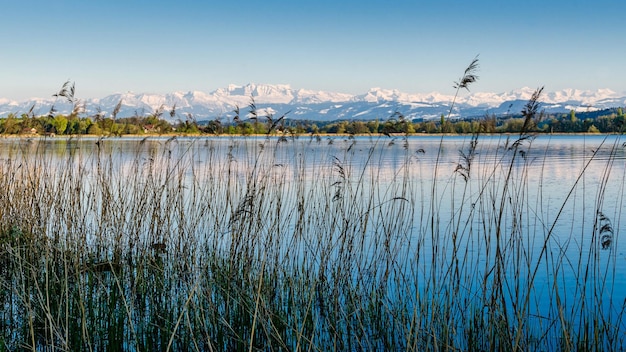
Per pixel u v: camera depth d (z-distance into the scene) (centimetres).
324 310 891
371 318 869
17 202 1312
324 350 757
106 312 830
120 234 1163
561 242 1503
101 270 1017
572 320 816
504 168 3356
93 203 1287
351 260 1048
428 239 1498
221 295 890
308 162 3228
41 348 763
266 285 912
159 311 845
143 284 912
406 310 884
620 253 1398
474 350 774
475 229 1634
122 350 773
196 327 765
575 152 5516
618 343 813
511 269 1216
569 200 2270
